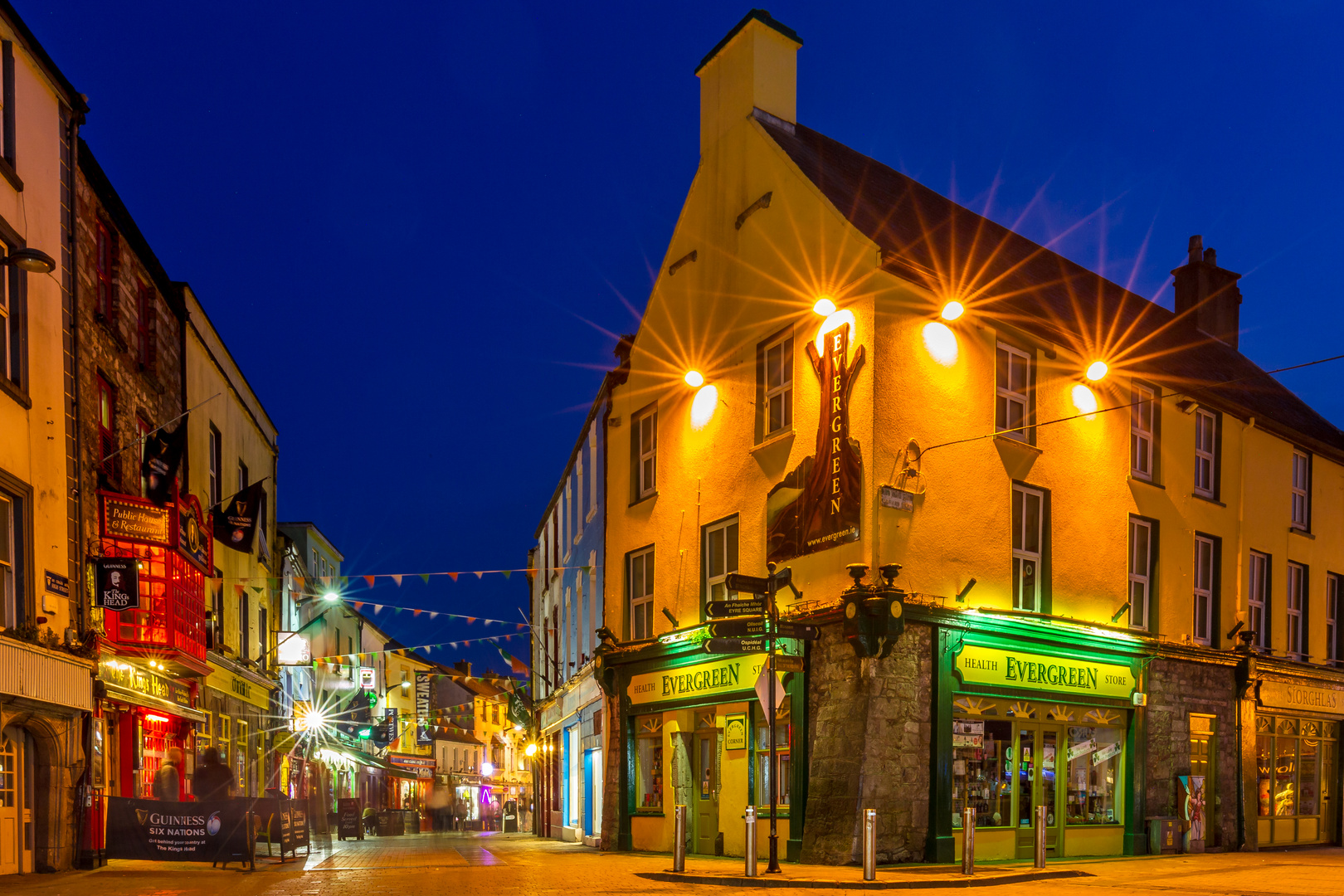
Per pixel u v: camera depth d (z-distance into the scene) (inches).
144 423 668.1
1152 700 651.5
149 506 584.4
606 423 850.8
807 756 551.8
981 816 551.8
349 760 1593.3
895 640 525.3
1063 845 591.2
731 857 622.2
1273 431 796.6
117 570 536.7
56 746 481.7
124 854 511.8
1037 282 724.0
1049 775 592.7
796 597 575.2
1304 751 797.9
